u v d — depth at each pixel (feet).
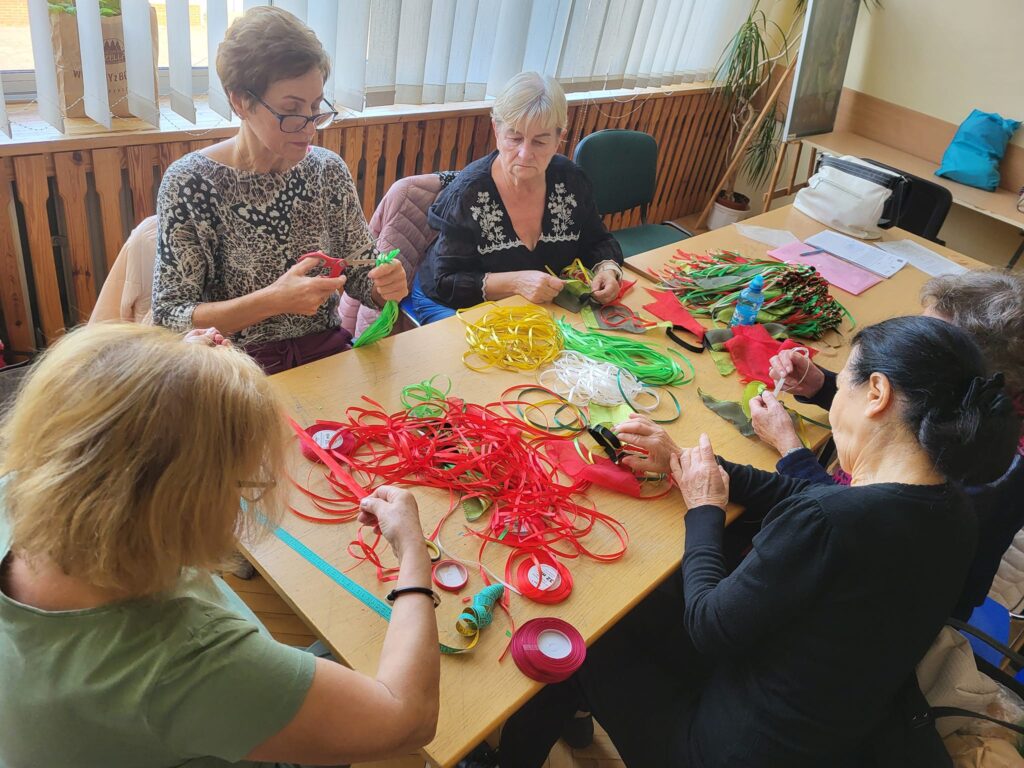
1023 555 5.98
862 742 3.84
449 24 8.97
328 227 6.06
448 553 3.92
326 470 4.32
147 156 7.16
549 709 4.57
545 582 3.80
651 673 4.42
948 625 4.21
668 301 6.90
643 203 10.48
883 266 8.30
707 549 4.00
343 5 8.05
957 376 3.27
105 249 7.40
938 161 13.38
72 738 2.31
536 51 10.62
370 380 5.16
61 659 2.25
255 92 4.85
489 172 7.06
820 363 6.35
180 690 2.26
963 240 13.70
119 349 2.26
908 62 13.21
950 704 3.98
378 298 6.16
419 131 9.57
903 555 3.20
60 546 2.14
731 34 13.47
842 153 13.00
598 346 5.92
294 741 2.38
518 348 5.70
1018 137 12.30
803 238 8.82
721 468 4.58
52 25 6.31
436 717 2.79
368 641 3.40
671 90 12.92
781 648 3.51
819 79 12.62
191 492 2.17
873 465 3.50
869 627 3.30
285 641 5.66
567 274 7.38
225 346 2.71
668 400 5.53
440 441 4.56
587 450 4.78
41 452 2.15
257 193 5.53
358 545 3.90
